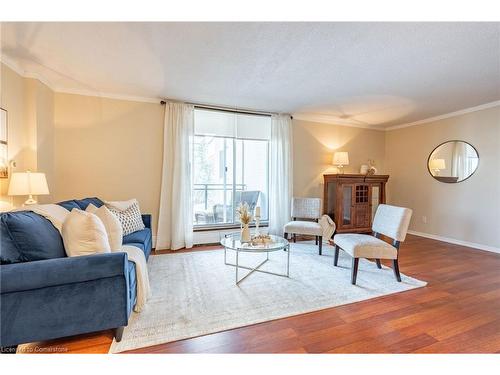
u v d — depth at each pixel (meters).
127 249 2.21
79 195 3.41
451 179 4.39
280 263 3.18
